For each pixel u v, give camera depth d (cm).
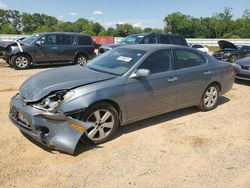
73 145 409
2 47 1325
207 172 398
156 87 522
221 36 8888
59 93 420
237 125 577
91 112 439
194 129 545
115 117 472
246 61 967
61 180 365
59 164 400
